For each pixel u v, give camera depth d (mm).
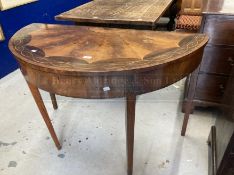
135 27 1610
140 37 1142
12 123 1676
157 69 869
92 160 1365
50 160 1371
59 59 927
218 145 1161
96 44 1074
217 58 1410
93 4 1941
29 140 1520
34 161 1366
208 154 1371
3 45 2246
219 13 1259
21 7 2355
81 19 1499
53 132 1360
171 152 1397
